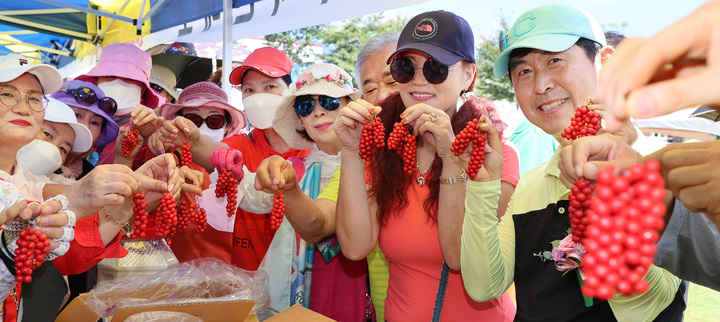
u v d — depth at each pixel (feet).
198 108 9.39
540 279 4.98
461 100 6.46
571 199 3.38
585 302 4.58
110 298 4.62
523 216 5.24
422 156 6.18
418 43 5.80
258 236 8.10
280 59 10.00
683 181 2.31
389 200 6.07
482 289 4.98
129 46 11.37
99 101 8.77
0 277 3.83
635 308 4.36
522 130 10.44
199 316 4.50
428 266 5.99
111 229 5.36
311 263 7.49
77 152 8.29
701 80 1.39
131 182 4.50
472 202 4.87
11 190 3.49
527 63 5.24
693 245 3.89
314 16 10.45
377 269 6.88
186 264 5.19
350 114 5.63
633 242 1.70
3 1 18.17
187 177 6.05
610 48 5.03
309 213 6.45
